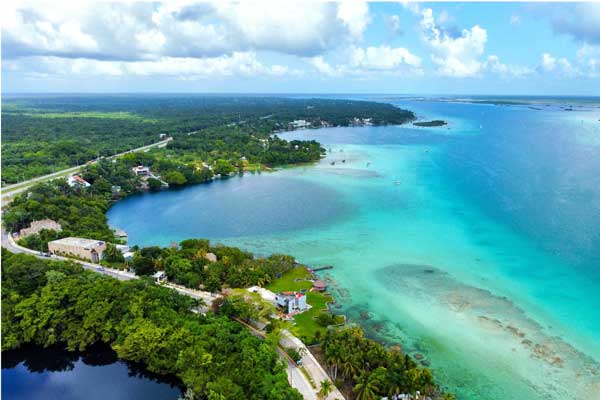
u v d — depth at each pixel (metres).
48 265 135.75
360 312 128.12
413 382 88.31
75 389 109.06
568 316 124.75
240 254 160.75
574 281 145.62
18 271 126.94
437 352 108.88
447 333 117.06
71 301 121.12
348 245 182.12
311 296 136.75
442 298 135.88
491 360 105.81
